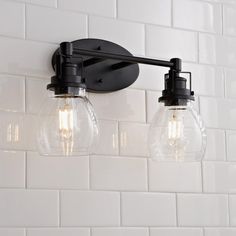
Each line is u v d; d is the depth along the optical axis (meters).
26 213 1.21
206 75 1.48
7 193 1.19
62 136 1.08
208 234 1.42
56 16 1.29
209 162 1.45
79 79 1.11
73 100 1.10
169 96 1.22
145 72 1.39
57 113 1.09
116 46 1.32
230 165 1.48
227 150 1.49
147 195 1.35
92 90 1.28
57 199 1.24
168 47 1.43
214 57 1.50
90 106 1.13
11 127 1.21
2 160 1.20
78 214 1.26
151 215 1.35
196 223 1.41
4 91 1.21
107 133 1.32
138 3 1.40
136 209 1.33
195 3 1.49
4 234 1.18
